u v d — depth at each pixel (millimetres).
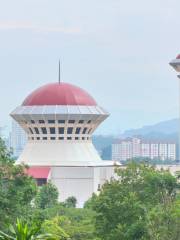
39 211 195125
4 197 188375
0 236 117500
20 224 117562
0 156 195125
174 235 197875
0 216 181875
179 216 199625
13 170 194000
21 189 192750
